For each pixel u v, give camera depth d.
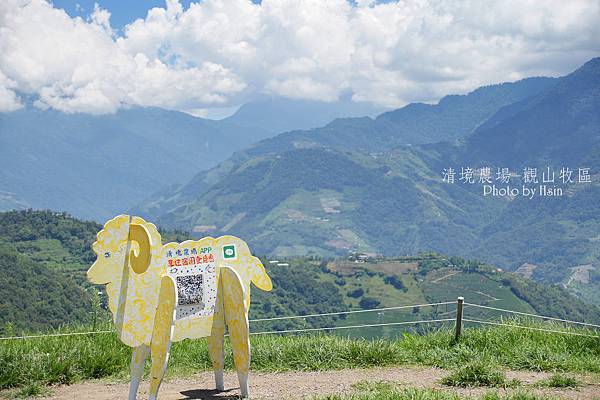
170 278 5.22
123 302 5.20
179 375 6.68
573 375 6.29
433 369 6.63
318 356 6.83
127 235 5.24
